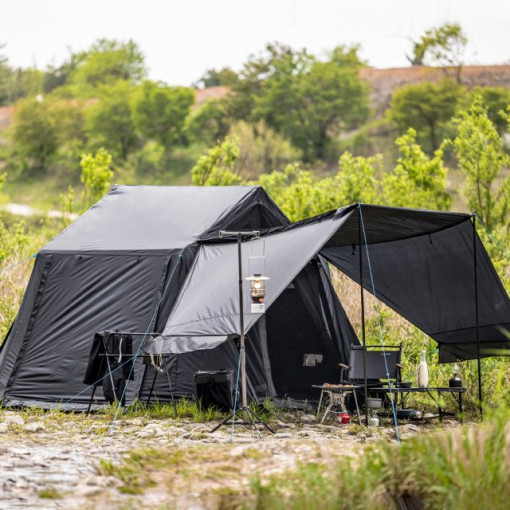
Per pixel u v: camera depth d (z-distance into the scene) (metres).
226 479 14.61
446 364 29.83
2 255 43.00
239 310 22.69
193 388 26.42
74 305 27.83
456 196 63.91
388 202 57.03
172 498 13.50
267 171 156.00
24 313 28.41
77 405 26.64
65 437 21.27
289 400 28.03
